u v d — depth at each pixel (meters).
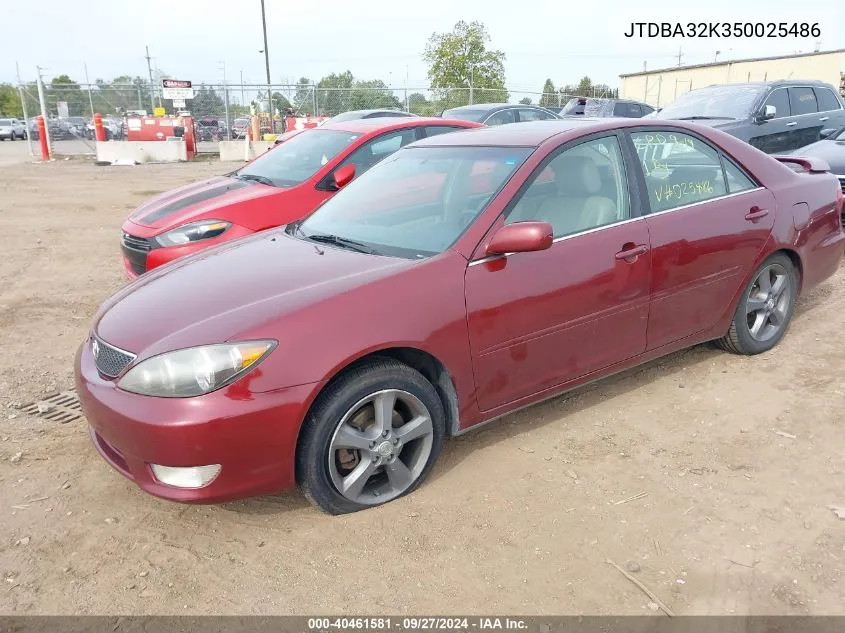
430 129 6.93
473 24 36.12
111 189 15.04
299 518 3.03
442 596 2.54
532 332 3.33
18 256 8.41
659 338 3.89
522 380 3.38
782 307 4.55
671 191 3.90
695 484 3.15
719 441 3.51
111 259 8.22
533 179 3.43
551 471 3.30
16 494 3.27
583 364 3.59
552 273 3.34
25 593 2.62
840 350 4.56
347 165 6.09
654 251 3.70
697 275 3.93
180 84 23.56
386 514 3.02
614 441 3.55
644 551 2.73
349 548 2.81
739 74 33.44
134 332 2.92
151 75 27.11
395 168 4.16
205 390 2.63
